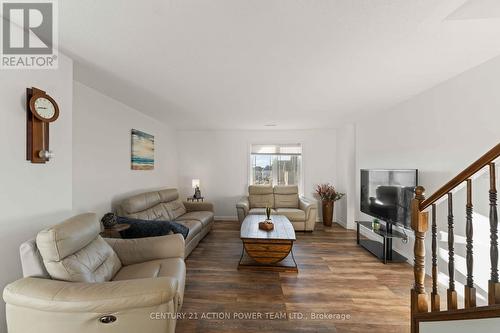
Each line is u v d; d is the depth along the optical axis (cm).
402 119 340
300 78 250
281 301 231
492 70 209
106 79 255
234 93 302
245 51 192
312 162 592
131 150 382
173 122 501
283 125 531
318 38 172
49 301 124
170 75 243
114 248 222
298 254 359
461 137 241
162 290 131
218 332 187
